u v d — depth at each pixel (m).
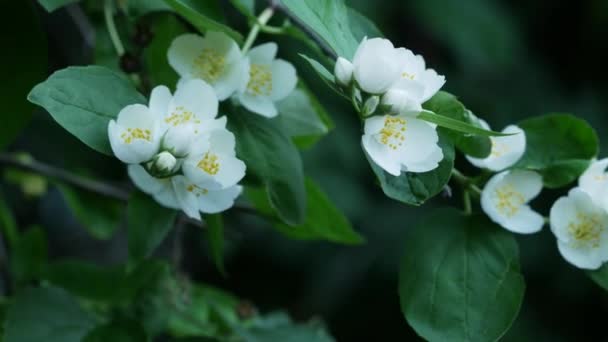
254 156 0.88
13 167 1.06
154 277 0.96
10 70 0.92
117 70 0.97
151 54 0.92
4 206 1.07
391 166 0.83
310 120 0.94
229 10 1.17
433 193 0.84
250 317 1.02
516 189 0.89
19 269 1.01
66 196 1.06
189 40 0.88
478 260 0.88
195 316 1.03
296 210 0.88
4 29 0.92
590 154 0.91
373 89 0.83
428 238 0.89
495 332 0.87
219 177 0.84
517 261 0.88
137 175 0.85
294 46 1.43
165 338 1.02
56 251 1.42
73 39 1.22
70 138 1.33
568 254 0.89
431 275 0.88
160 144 0.83
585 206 0.89
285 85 0.90
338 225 0.98
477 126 0.86
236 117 0.88
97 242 1.43
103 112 0.83
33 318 0.95
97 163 1.34
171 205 0.86
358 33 0.90
